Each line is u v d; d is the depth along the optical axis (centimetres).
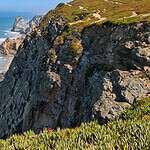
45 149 1841
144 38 6284
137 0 9988
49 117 7481
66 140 1869
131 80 5931
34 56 8906
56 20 9000
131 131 1814
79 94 6831
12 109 8994
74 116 6688
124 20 7019
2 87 10100
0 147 1972
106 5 9962
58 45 7850
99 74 6475
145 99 2795
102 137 1817
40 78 7938
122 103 5731
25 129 8119
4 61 18975
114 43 6688
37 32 9350
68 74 7225
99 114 5731
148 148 1572
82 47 7381
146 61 6053
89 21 8175
